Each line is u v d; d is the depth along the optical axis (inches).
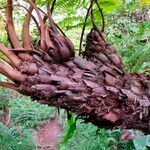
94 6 63.7
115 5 58.6
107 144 138.9
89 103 38.6
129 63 87.0
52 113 190.2
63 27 66.2
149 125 39.7
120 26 130.7
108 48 43.8
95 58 43.6
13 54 40.9
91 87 38.7
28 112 191.3
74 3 61.9
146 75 43.3
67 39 41.3
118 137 134.2
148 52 84.4
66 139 51.7
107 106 38.8
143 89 41.1
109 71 41.5
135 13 131.1
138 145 89.8
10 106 195.8
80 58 41.5
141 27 100.7
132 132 80.4
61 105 39.0
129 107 38.9
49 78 38.9
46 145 173.8
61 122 183.8
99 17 62.3
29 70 39.3
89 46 44.6
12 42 42.4
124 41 119.0
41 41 41.2
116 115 38.9
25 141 168.6
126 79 41.4
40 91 38.6
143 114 39.0
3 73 40.0
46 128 183.9
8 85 40.5
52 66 40.2
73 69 40.2
